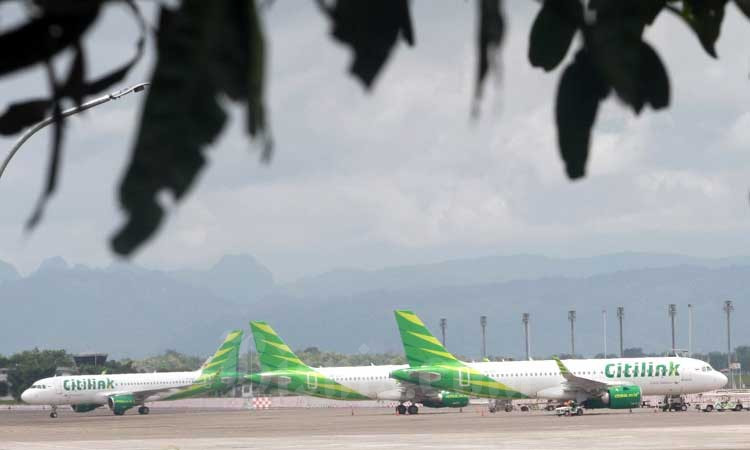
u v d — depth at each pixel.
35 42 6.80
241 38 6.82
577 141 8.62
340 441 162.62
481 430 193.75
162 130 6.70
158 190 6.57
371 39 7.09
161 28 6.89
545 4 8.62
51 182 7.12
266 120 6.84
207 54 6.78
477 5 6.97
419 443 151.88
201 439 178.25
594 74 8.58
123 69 7.44
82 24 6.84
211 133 6.75
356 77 7.07
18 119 7.60
